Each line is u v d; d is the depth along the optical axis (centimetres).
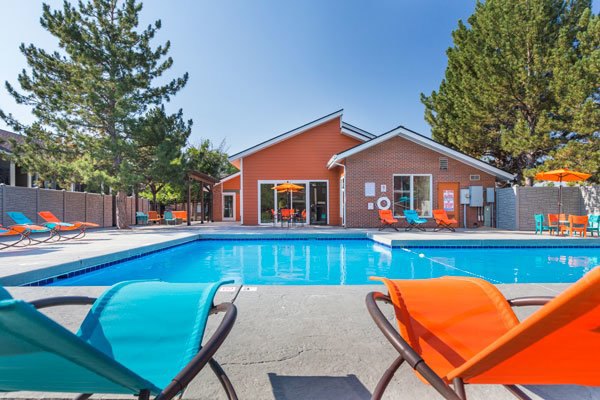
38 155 1362
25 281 457
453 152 1331
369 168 1372
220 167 3525
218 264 725
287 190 1508
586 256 786
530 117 1520
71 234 1164
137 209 2003
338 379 181
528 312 272
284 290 335
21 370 100
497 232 1125
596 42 1273
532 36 1402
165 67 1491
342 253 854
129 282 171
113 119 1324
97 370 93
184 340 142
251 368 190
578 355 93
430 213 1355
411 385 175
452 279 176
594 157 1202
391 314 268
